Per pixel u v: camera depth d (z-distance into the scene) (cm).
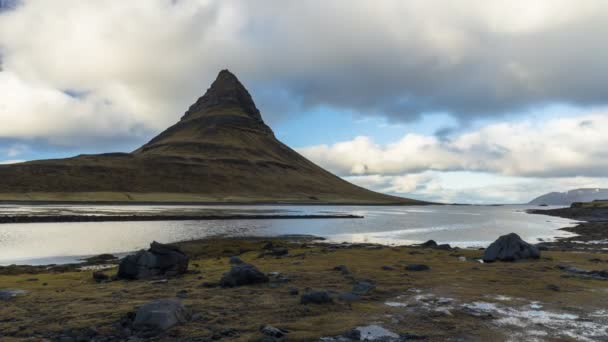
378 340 1266
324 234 7825
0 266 3819
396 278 2422
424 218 14262
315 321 1470
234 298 1866
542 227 10238
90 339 1307
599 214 15325
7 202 18925
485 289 2083
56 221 9856
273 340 1255
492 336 1311
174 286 2258
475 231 8844
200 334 1330
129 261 2738
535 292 2011
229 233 7700
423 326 1417
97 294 2036
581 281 2344
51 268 3716
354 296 1855
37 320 1504
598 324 1459
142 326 1399
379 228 9462
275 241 5978
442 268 2888
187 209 16662
